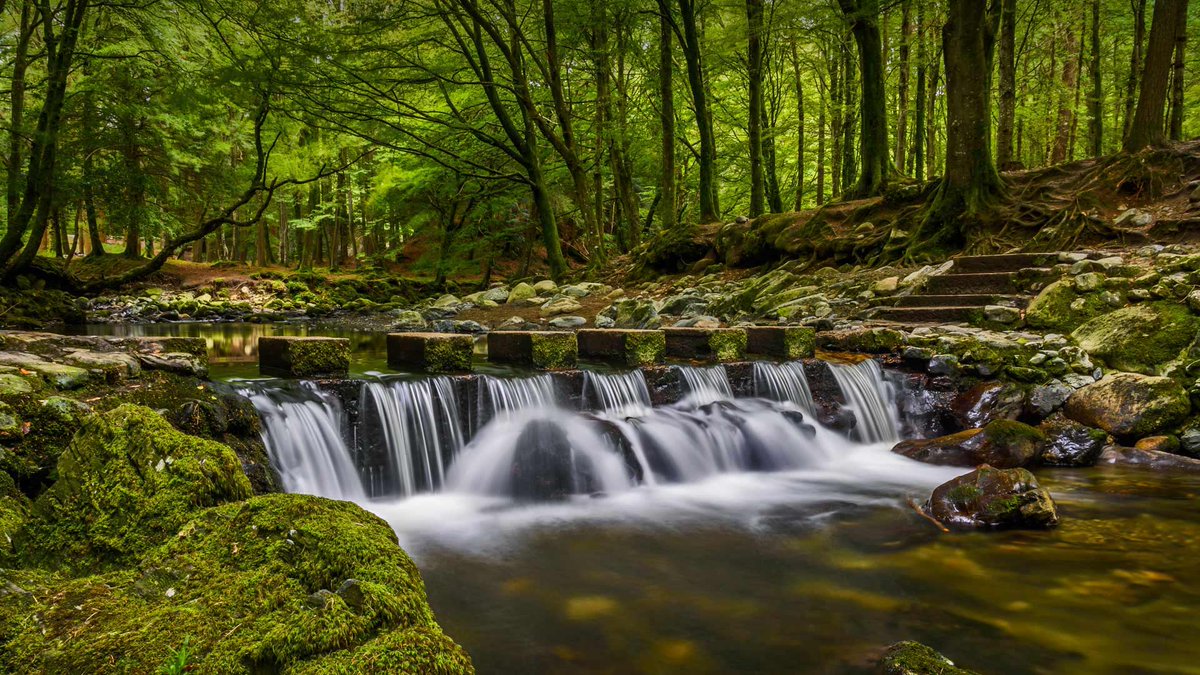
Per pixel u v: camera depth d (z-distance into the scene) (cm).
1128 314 729
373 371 647
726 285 1436
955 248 1148
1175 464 589
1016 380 718
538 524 477
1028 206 1096
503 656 293
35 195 1524
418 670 186
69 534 262
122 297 1934
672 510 512
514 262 3138
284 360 564
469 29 1892
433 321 1542
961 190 1160
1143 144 1148
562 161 2389
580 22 1953
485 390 582
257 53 1600
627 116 2242
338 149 2391
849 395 749
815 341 883
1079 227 1017
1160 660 290
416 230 3006
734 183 3092
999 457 613
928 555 414
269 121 1728
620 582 376
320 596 211
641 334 757
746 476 613
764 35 1966
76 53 1524
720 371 721
